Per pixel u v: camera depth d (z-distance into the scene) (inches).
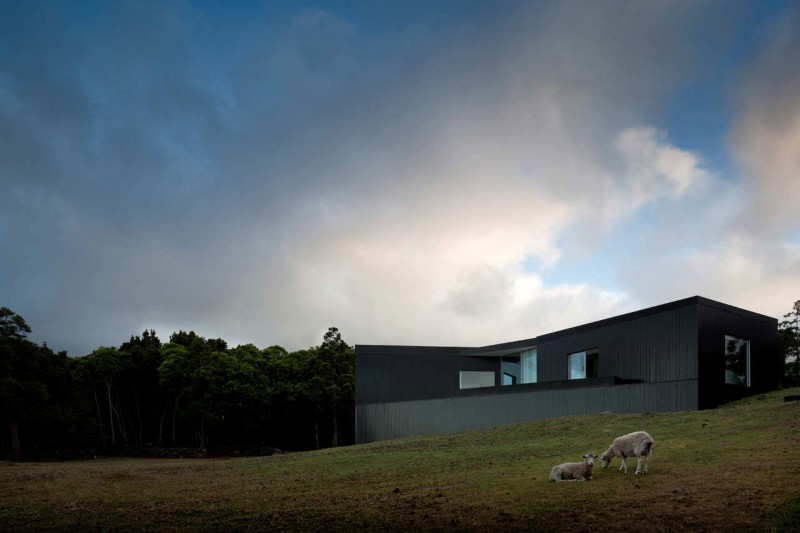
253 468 1135.6
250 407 2726.4
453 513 613.0
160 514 693.3
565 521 556.1
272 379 2903.5
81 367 2632.9
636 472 727.7
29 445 2423.7
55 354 2610.7
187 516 676.1
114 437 2834.6
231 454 2488.9
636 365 1651.1
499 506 625.9
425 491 744.3
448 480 813.9
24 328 2294.5
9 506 775.1
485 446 1201.4
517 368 2363.4
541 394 1785.2
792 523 508.1
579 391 1688.0
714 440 937.5
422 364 2412.6
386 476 898.7
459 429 2017.7
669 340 1545.3
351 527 587.5
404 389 2384.4
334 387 2775.6
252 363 2876.5
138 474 1145.4
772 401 1386.6
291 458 1317.7
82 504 779.4
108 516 693.3
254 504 728.3
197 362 2674.7
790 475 660.1
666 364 1549.0
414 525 579.5
